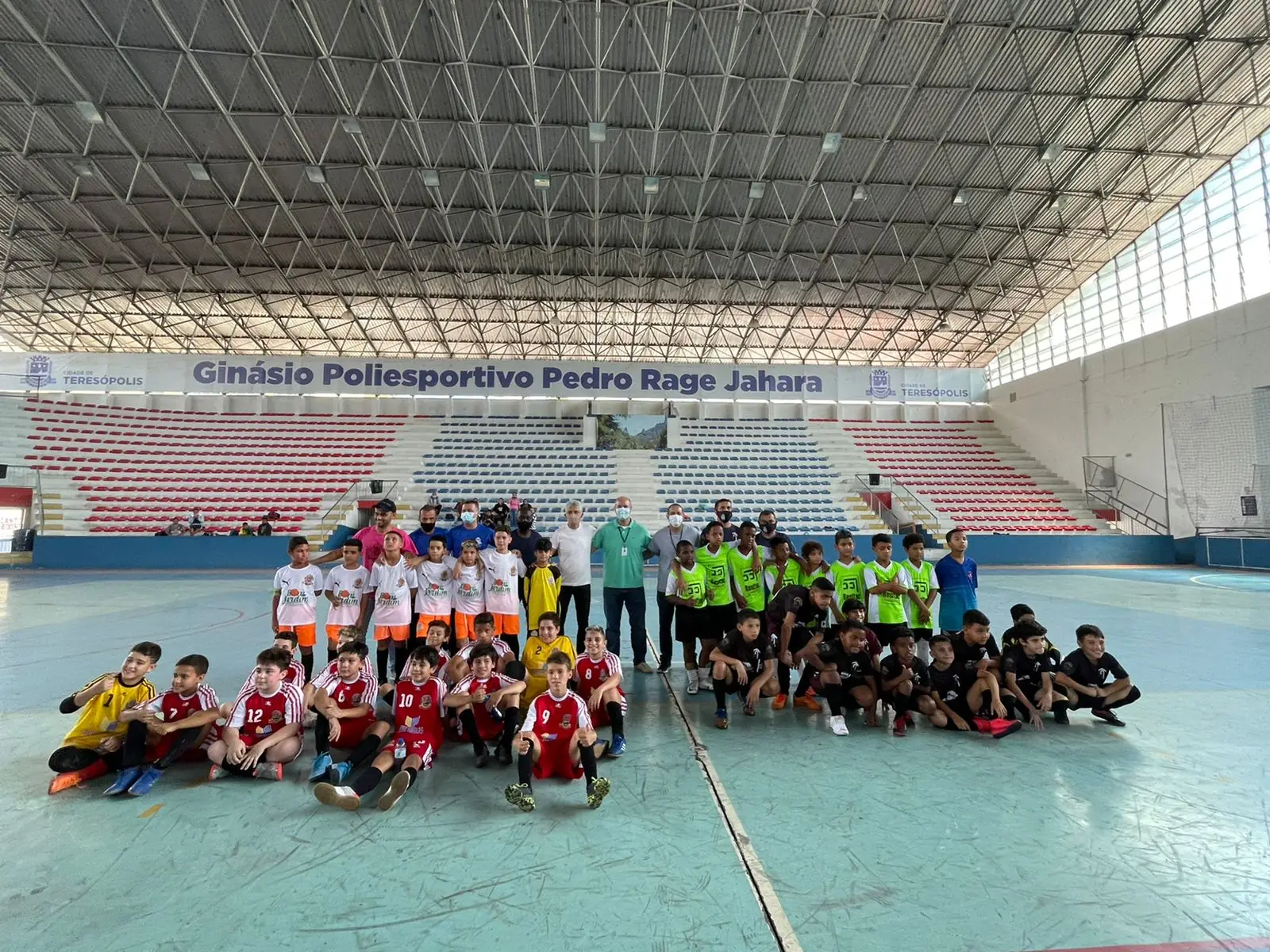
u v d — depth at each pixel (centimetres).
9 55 1248
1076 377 2106
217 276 2075
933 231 1877
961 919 218
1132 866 253
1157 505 1812
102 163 1546
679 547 546
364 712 377
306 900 228
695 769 359
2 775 341
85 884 238
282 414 2425
